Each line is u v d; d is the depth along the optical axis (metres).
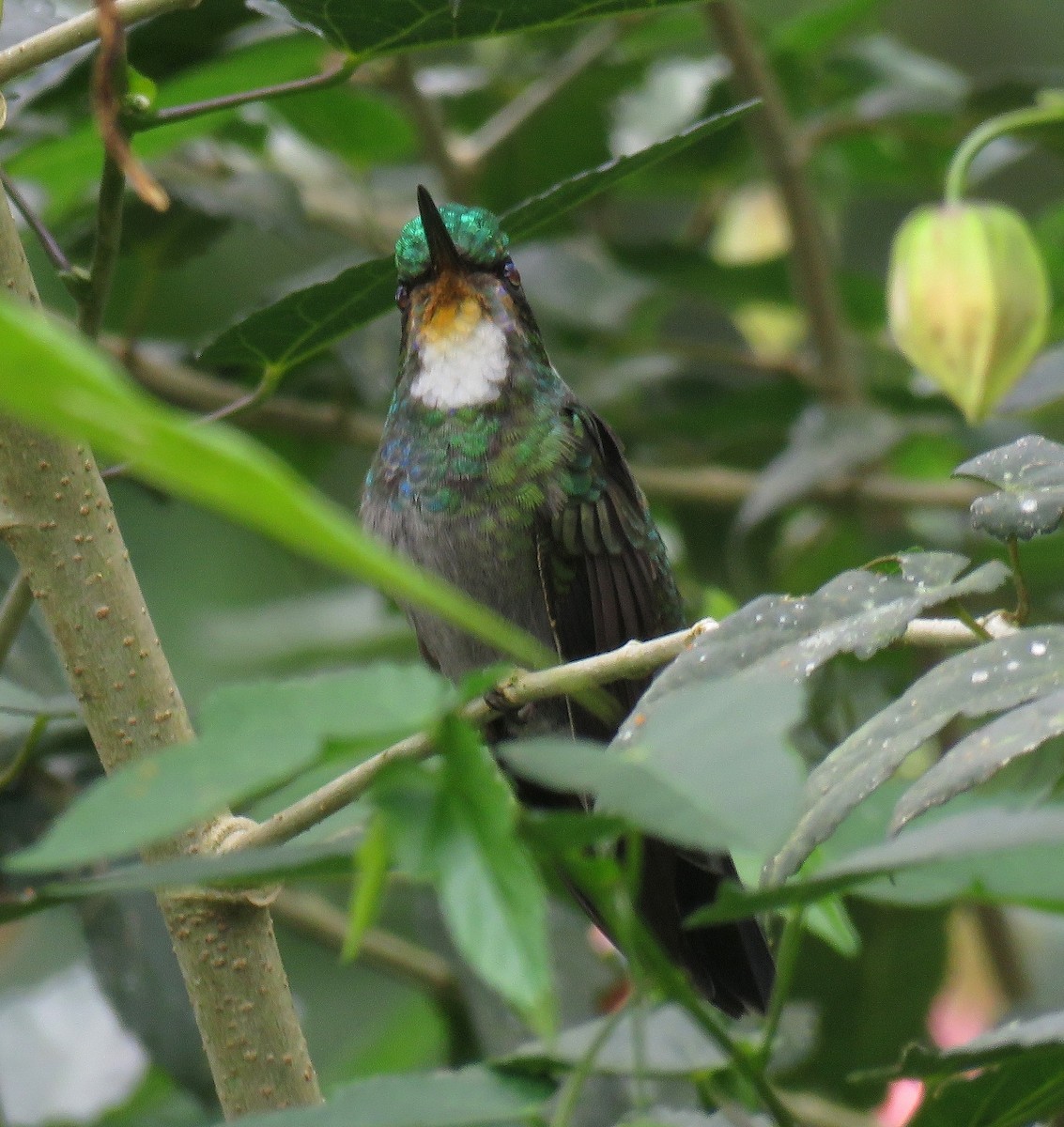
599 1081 5.70
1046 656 3.07
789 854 2.97
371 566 1.63
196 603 11.09
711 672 3.25
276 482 1.55
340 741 2.00
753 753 1.97
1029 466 3.60
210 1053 4.54
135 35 7.78
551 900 7.08
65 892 2.66
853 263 13.08
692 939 5.93
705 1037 3.81
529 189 10.42
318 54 8.75
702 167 10.30
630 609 7.59
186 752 1.92
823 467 8.29
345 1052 8.89
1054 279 9.62
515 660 7.34
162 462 1.55
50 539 4.68
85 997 8.52
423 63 10.87
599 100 10.04
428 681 2.09
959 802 4.87
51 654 6.79
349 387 9.39
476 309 7.72
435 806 2.18
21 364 1.48
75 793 7.18
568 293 9.86
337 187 10.96
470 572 7.57
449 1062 7.47
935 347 7.31
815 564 10.20
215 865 2.33
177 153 9.40
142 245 8.57
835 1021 7.59
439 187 10.20
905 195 11.63
